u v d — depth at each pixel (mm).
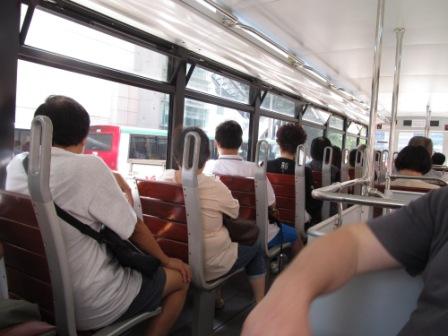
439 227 736
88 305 1240
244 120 4375
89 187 1217
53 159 1208
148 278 1411
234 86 4043
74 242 1200
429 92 6074
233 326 2049
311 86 4812
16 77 1946
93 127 2748
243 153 4449
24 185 1295
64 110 1275
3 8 1863
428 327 666
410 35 3291
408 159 2738
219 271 1827
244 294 2496
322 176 3168
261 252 2111
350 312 964
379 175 3627
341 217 1322
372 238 765
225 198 1808
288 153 2939
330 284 665
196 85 3422
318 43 3615
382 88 5852
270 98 4836
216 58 3396
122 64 2631
